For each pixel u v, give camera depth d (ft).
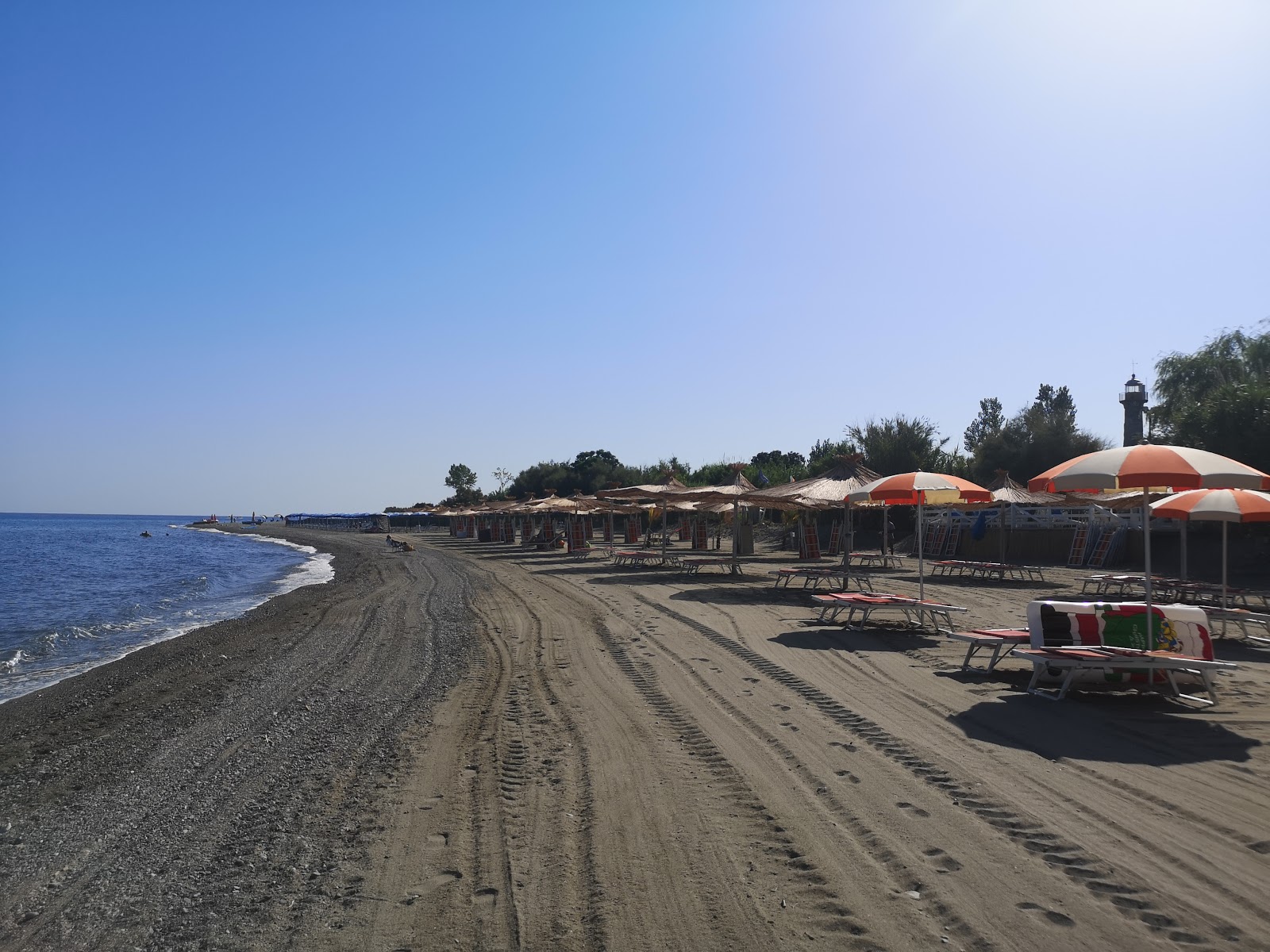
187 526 522.47
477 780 20.02
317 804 19.42
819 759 20.08
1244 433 74.18
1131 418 120.98
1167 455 24.27
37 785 23.71
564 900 13.66
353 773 21.62
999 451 120.37
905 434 124.67
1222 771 18.52
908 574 71.92
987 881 13.56
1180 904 12.57
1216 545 77.56
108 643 57.67
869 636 38.24
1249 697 25.58
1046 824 15.71
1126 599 52.08
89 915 14.74
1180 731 21.77
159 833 18.67
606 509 114.21
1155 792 17.26
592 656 35.40
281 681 36.55
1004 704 25.02
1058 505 72.59
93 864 17.25
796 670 30.71
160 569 139.54
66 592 97.50
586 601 56.34
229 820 19.04
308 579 110.22
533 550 141.18
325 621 58.34
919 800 17.22
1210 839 14.88
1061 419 118.93
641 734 23.03
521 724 25.00
